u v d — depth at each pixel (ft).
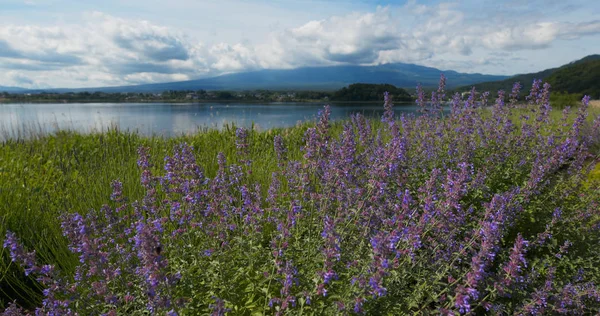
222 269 11.61
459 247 12.64
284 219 14.29
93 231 11.57
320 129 15.56
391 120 24.90
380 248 9.70
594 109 41.45
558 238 16.11
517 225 16.61
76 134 37.50
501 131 21.24
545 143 20.27
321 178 15.39
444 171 18.69
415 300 10.91
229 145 30.35
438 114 24.22
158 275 8.89
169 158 13.82
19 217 16.62
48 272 10.26
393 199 14.44
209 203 13.29
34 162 26.73
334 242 10.50
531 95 22.95
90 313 10.77
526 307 11.18
